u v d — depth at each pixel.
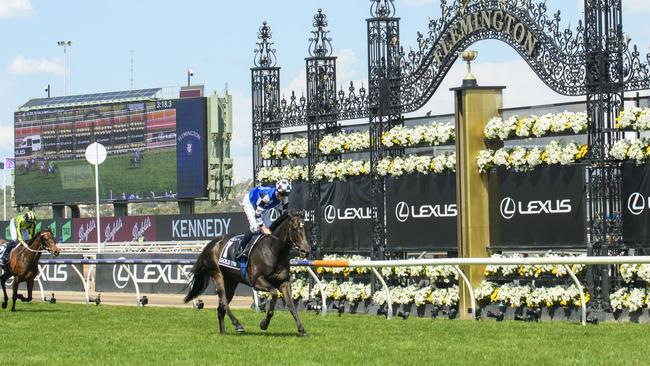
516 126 18.31
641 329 15.53
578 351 12.88
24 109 64.44
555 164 17.94
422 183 19.91
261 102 23.22
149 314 20.11
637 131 16.95
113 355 13.32
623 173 16.98
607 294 17.14
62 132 62.16
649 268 16.59
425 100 19.92
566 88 17.62
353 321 17.95
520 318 18.22
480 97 18.84
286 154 22.59
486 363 11.93
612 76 17.08
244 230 41.19
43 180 63.22
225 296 16.08
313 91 22.03
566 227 17.81
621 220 16.98
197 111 56.38
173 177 57.19
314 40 22.02
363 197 21.02
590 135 17.17
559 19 17.70
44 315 20.19
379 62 20.58
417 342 14.16
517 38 18.33
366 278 21.09
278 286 15.34
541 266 18.05
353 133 21.30
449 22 19.36
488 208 18.81
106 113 60.06
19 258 21.75
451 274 19.16
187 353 13.28
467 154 18.77
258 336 15.26
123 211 60.38
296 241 14.84
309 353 12.98
